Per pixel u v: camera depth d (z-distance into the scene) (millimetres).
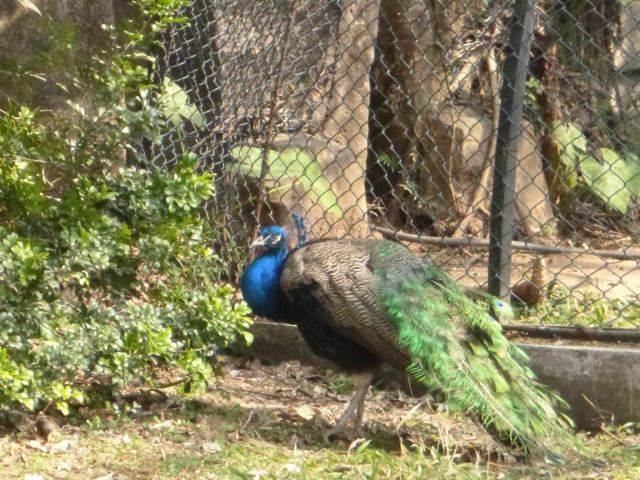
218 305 7371
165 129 9562
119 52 8258
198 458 6660
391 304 6852
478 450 7012
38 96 8523
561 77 11391
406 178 10320
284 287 7227
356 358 7191
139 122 7395
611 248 11305
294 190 9133
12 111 7734
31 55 8758
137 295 7984
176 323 7340
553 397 7242
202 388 7680
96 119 7320
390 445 7180
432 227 11594
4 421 6934
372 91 11727
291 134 9531
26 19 8750
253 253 8984
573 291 9086
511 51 7645
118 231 7035
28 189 6965
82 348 6773
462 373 6613
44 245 6875
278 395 8102
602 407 7473
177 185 7309
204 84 9547
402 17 11094
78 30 9039
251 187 9414
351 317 6941
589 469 6504
